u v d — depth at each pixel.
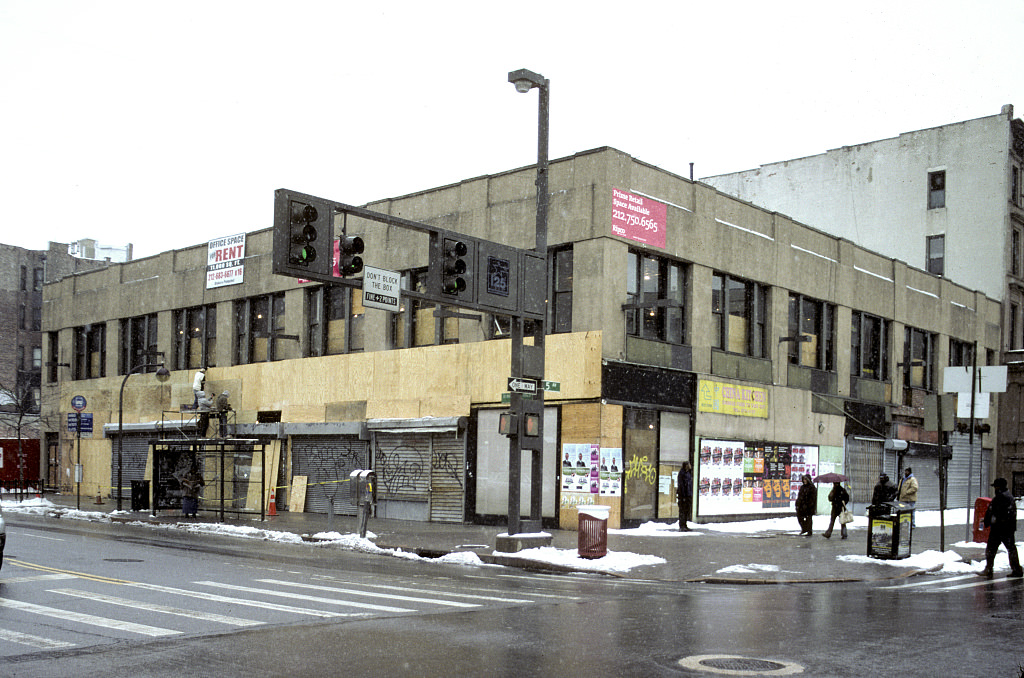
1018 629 10.73
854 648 9.34
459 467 27.86
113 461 40.44
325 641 9.30
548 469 26.00
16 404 61.12
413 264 30.12
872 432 35.94
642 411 26.19
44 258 80.31
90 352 43.88
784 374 31.62
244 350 35.94
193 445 29.97
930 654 9.04
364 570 16.94
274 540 23.69
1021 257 47.50
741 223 30.45
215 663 8.18
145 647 8.90
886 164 48.97
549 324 26.73
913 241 47.88
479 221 28.41
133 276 41.28
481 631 10.03
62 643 9.08
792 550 20.88
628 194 26.09
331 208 15.87
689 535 24.05
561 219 26.38
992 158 46.00
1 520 14.29
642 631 10.26
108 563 16.59
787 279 31.97
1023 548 22.44
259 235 35.62
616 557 18.48
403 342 30.47
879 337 37.19
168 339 38.97
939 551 20.73
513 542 19.16
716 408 28.59
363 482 22.64
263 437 33.62
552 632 10.07
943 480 20.98
